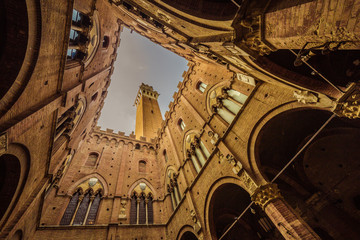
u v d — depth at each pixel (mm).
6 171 7785
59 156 15258
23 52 6426
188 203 16312
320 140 13586
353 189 12492
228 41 6215
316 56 8406
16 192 8070
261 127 11930
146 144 31047
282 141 14211
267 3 4121
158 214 20156
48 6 7086
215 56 11469
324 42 3752
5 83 6211
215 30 6543
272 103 11477
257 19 4453
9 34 6121
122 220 17500
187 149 20828
